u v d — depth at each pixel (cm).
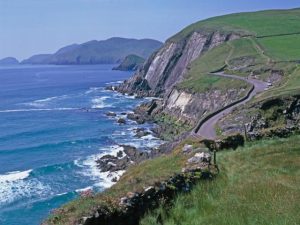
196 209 1664
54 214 1485
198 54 19225
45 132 11006
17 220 5416
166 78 19888
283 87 8362
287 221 1409
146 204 1636
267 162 2433
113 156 8125
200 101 11200
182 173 1962
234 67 13312
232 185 1928
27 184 6838
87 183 6694
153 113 12706
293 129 3569
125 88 19625
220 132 5894
